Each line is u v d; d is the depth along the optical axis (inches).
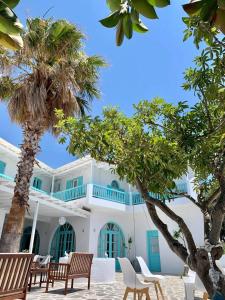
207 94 114.5
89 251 595.5
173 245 113.3
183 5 35.0
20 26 33.5
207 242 103.4
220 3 33.2
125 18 41.0
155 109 141.3
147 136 116.7
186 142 118.2
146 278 246.7
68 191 667.4
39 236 716.7
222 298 90.7
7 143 572.7
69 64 349.4
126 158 113.2
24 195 295.1
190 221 585.3
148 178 118.0
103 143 125.3
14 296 154.3
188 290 199.8
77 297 266.8
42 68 322.0
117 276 502.6
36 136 319.3
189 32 93.7
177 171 115.4
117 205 641.0
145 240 643.5
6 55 326.6
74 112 345.7
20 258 159.5
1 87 345.4
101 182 694.5
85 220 633.6
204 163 119.4
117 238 663.1
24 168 304.5
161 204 120.6
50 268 311.6
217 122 125.3
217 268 98.8
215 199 129.9
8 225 280.5
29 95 313.6
